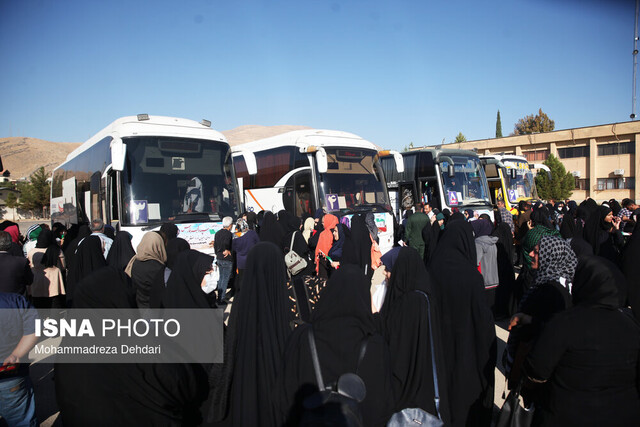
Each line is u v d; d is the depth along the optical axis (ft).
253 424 8.98
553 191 120.06
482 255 22.68
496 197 58.59
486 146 145.89
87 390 8.46
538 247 11.30
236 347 10.25
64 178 48.91
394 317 10.51
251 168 30.63
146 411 8.81
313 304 12.16
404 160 52.47
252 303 9.55
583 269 8.35
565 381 8.03
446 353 11.68
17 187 218.18
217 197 31.19
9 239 18.06
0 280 17.48
